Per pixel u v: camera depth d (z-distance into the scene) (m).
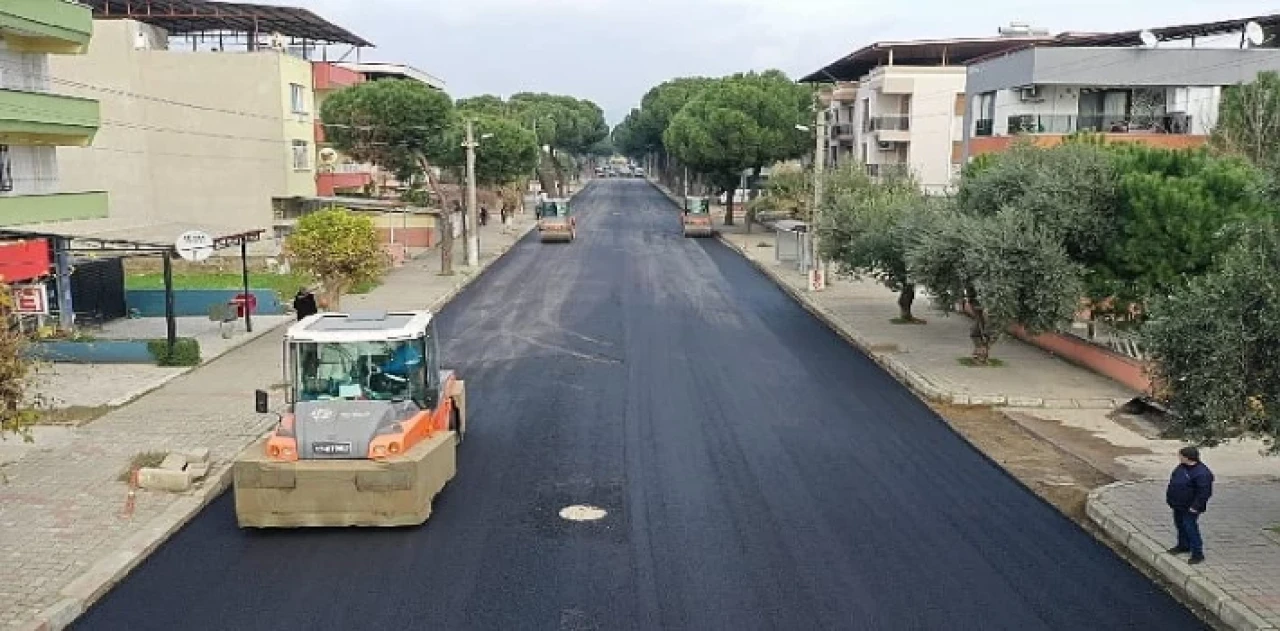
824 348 26.70
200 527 13.34
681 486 15.20
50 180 28.91
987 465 16.39
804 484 15.34
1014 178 23.58
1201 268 20.98
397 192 63.31
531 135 61.31
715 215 76.75
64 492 14.41
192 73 48.09
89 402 19.80
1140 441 17.86
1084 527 13.58
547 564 12.17
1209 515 13.55
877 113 62.16
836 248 31.69
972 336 24.11
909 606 11.12
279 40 50.94
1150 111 41.72
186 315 30.98
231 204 49.06
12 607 10.69
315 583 11.59
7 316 11.07
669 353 25.78
